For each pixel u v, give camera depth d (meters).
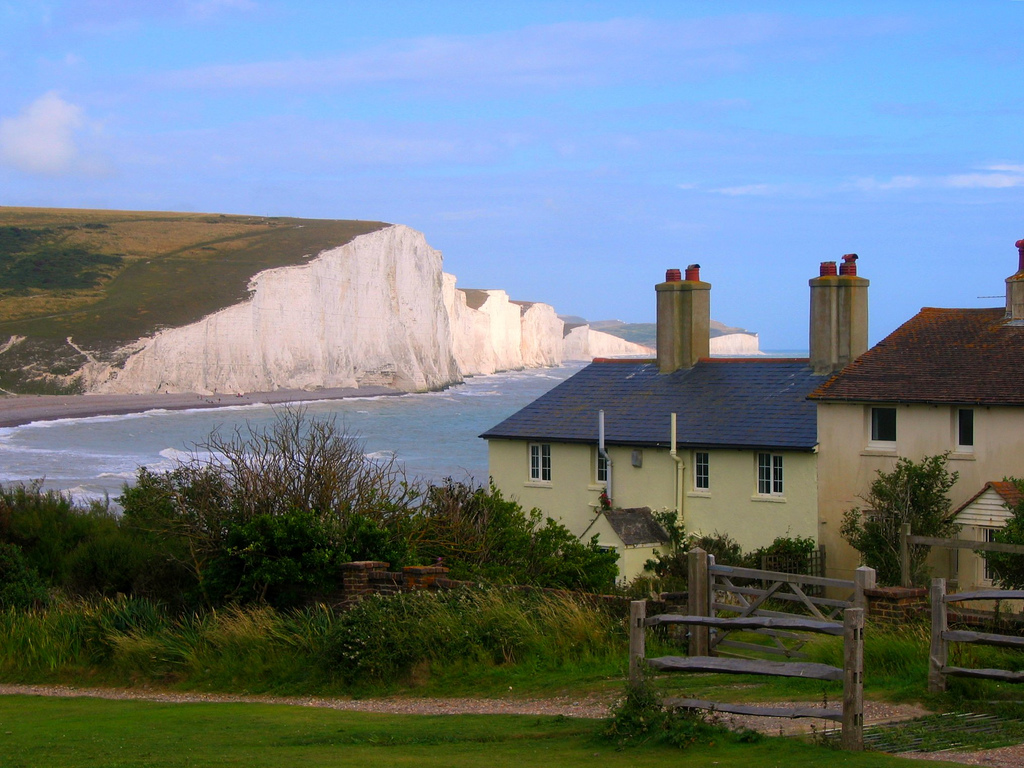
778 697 12.00
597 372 39.56
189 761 10.27
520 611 16.23
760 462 32.50
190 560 20.41
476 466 81.19
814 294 35.16
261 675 16.12
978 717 10.89
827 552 31.03
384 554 19.12
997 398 28.38
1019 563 20.88
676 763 9.42
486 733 11.39
